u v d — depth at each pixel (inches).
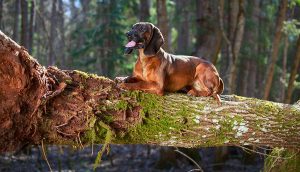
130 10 661.3
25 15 481.4
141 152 504.4
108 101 153.7
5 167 346.3
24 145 149.9
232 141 171.5
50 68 153.0
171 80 154.6
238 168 419.8
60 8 767.1
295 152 197.8
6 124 141.3
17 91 141.1
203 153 480.1
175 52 659.4
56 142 153.4
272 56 420.5
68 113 149.8
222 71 523.2
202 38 506.9
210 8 500.7
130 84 151.9
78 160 444.1
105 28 522.9
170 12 806.5
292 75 384.8
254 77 664.4
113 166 433.4
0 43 138.3
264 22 633.0
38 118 146.6
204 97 163.5
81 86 151.9
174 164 425.1
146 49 146.8
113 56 502.9
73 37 705.0
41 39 838.5
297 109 179.9
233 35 433.1
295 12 601.6
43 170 376.5
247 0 569.3
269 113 174.2
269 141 176.6
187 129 161.8
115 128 155.1
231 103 168.6
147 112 157.2
